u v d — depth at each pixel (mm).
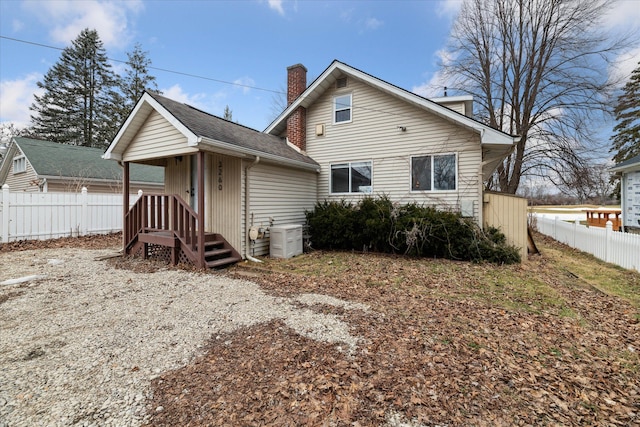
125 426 2127
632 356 3170
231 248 8070
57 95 27531
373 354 3111
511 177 17344
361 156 10469
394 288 5547
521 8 16938
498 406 2367
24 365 2875
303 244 9938
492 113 18031
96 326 3777
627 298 5098
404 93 9266
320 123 11188
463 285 5762
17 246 9219
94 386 2572
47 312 4219
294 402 2383
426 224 8148
